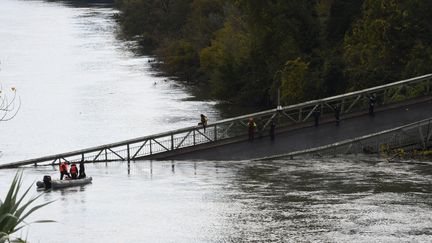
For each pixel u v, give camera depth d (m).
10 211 24.12
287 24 174.50
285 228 63.75
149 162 98.31
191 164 95.19
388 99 127.81
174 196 77.19
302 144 99.00
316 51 169.62
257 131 103.81
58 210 72.31
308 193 76.69
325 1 180.88
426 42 142.62
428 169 88.50
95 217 69.38
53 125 152.62
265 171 88.75
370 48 144.88
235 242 60.31
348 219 66.19
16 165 98.75
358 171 87.62
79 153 99.81
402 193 75.75
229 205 72.31
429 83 120.50
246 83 177.62
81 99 183.25
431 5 145.12
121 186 83.44
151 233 63.59
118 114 164.12
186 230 64.19
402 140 98.31
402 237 60.19
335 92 151.50
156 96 187.88
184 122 153.75
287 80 157.62
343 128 103.62
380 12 146.62
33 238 62.56
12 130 148.12
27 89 197.50
